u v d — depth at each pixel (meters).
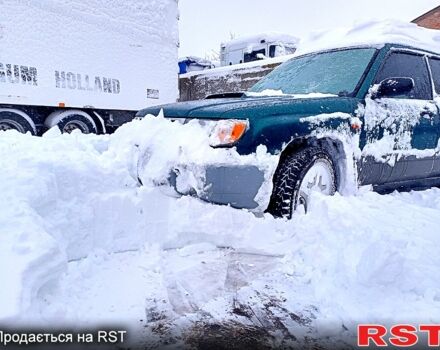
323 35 5.54
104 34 6.40
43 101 5.70
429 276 1.83
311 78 3.44
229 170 2.33
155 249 2.30
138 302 1.77
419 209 2.79
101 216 2.24
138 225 2.34
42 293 1.60
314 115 2.66
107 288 1.87
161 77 7.49
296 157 2.62
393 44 3.46
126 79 6.85
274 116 2.48
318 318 1.68
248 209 2.43
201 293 1.87
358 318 1.63
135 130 2.82
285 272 2.09
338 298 1.77
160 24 7.32
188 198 2.46
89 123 6.58
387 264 1.79
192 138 2.48
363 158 2.96
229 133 2.35
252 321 1.66
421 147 3.46
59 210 2.08
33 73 5.53
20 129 5.83
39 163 2.11
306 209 2.64
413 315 1.61
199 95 10.42
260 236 2.36
